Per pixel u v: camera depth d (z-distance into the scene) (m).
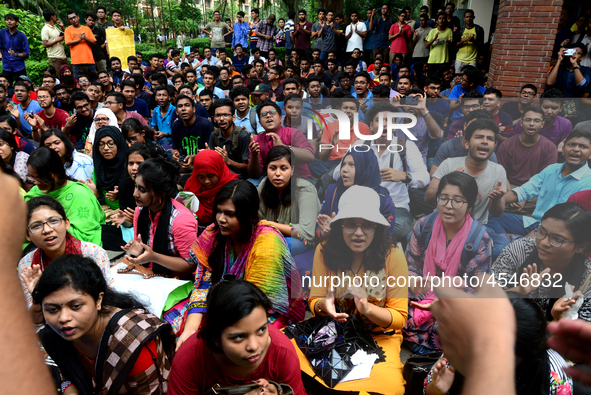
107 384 1.54
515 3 4.49
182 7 21.72
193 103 4.46
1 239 0.23
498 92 2.75
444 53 7.36
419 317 2.16
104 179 3.73
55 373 1.67
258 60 8.55
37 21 10.71
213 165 3.01
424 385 1.60
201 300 2.11
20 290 0.24
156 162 2.39
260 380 1.44
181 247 2.42
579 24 5.54
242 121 4.99
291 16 11.16
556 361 1.37
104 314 1.58
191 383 1.46
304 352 1.89
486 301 0.41
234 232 1.97
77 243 2.21
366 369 1.80
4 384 0.21
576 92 4.55
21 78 6.25
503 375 0.35
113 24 9.71
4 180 0.25
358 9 13.05
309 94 5.26
